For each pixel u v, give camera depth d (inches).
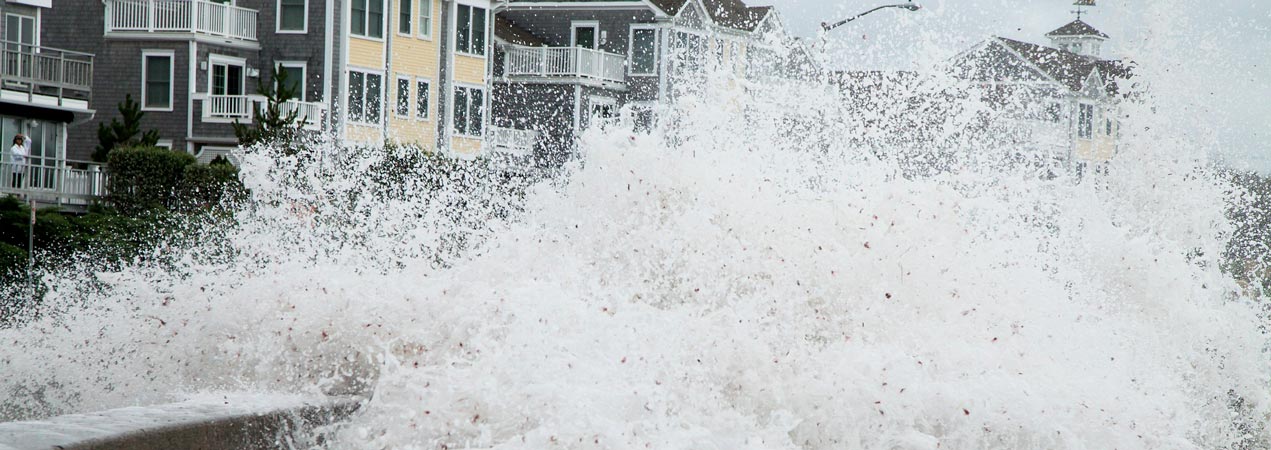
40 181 4190.5
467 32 6205.7
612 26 6643.7
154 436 569.3
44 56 4456.2
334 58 5610.2
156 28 5438.0
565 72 6373.0
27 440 519.8
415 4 5915.4
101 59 5502.0
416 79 5954.7
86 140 5497.1
